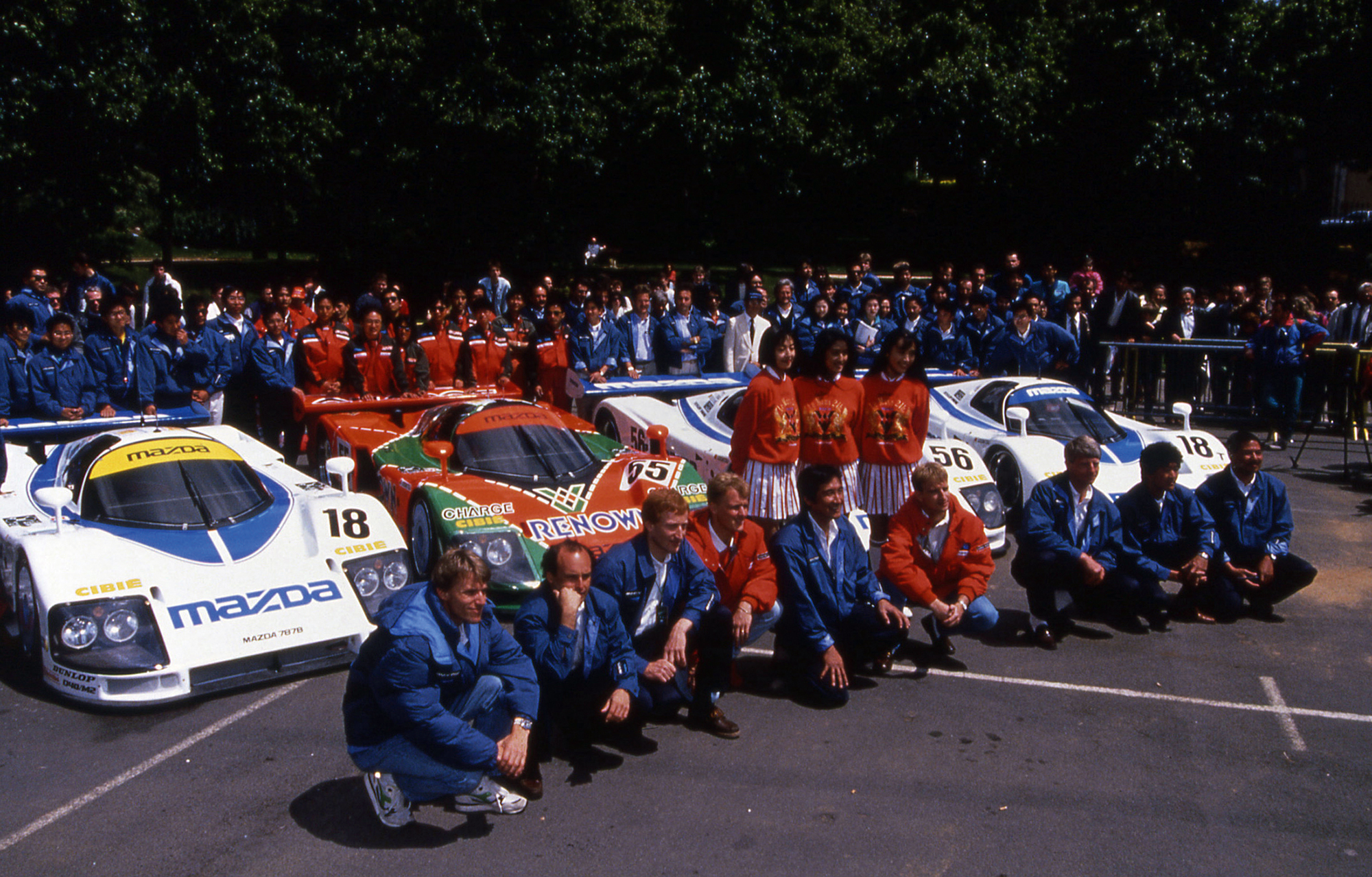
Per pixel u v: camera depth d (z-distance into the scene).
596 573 4.77
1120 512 6.34
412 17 17.39
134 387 9.41
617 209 26.05
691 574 4.80
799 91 22.73
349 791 4.24
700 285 13.51
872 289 12.73
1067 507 6.02
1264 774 4.42
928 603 5.43
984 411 8.97
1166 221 24.81
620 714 4.30
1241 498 6.36
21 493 6.25
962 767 4.47
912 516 5.61
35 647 5.20
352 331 10.00
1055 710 5.07
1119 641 6.04
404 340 10.01
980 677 5.48
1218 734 4.80
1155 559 6.40
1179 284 23.92
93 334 9.20
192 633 4.92
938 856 3.78
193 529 5.65
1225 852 3.81
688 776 4.39
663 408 9.61
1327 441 11.73
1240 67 21.42
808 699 5.21
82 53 13.59
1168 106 21.22
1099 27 21.14
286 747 4.60
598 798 4.20
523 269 22.41
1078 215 23.69
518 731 3.88
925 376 6.68
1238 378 12.06
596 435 7.91
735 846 3.84
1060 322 12.32
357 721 3.82
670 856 3.77
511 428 7.36
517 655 4.06
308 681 5.32
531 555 6.12
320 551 5.58
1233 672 5.55
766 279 24.91
